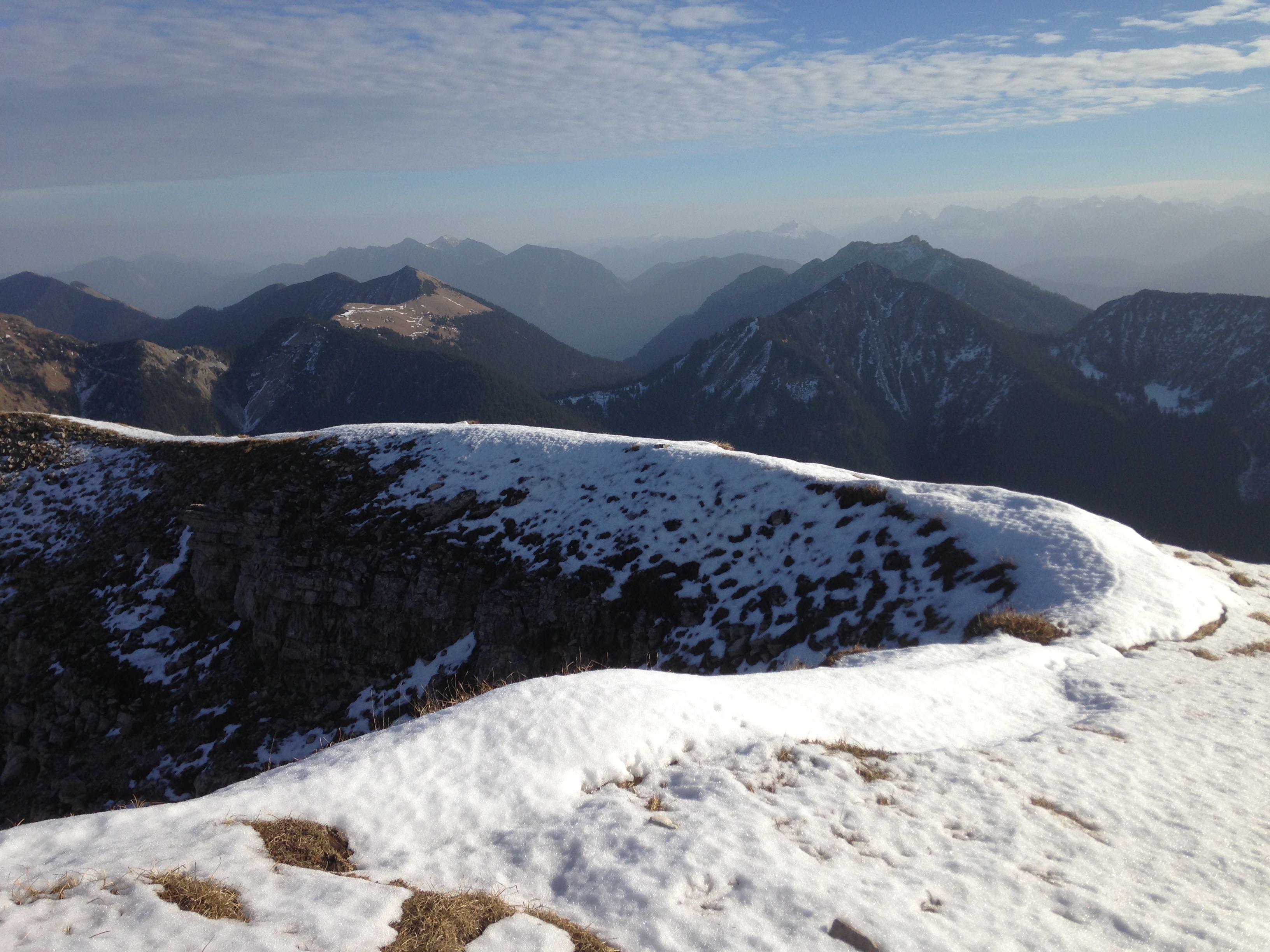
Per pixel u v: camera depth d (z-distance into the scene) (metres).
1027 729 13.55
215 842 7.97
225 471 50.38
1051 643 19.20
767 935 6.98
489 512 39.47
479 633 34.09
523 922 6.98
